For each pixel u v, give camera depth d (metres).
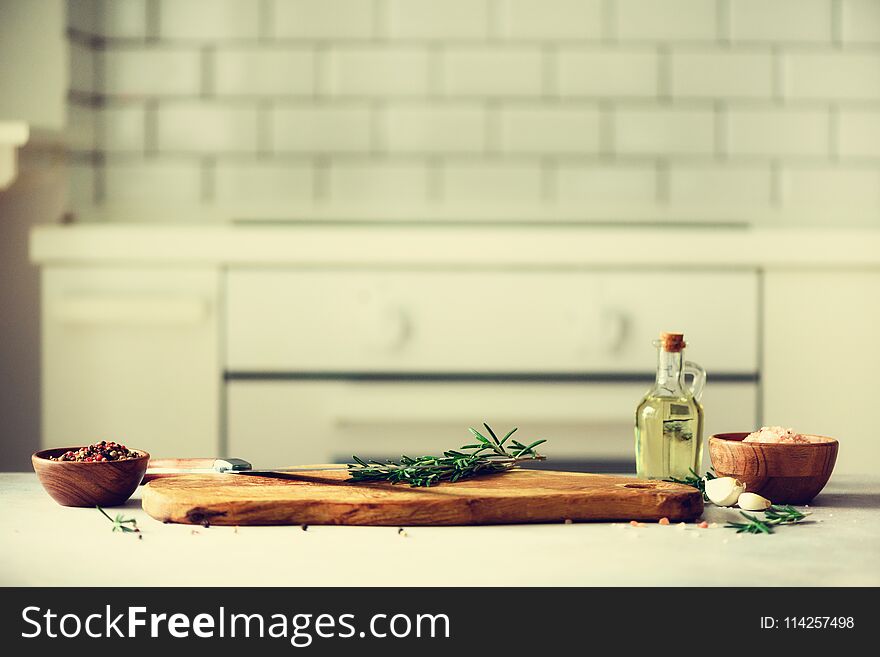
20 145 2.07
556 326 1.97
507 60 2.61
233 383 1.98
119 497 1.05
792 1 2.58
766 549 0.88
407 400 1.95
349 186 2.62
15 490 1.13
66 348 2.00
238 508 0.96
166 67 2.57
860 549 0.88
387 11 2.60
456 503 0.97
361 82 2.61
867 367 2.01
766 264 1.98
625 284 1.98
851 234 1.98
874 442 2.02
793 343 2.00
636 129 2.62
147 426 1.99
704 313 1.98
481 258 1.97
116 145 2.57
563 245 1.97
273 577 0.78
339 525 0.97
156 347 1.99
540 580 0.78
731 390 1.99
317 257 1.96
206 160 2.59
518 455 1.15
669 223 2.54
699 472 1.15
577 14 2.60
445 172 2.62
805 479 1.06
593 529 0.96
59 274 1.99
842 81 2.59
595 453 1.98
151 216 2.58
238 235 1.97
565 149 2.61
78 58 2.43
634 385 1.97
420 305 1.97
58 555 0.84
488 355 1.97
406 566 0.81
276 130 2.61
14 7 2.31
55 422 2.00
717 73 2.60
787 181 2.61
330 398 1.97
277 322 1.97
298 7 2.59
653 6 2.59
